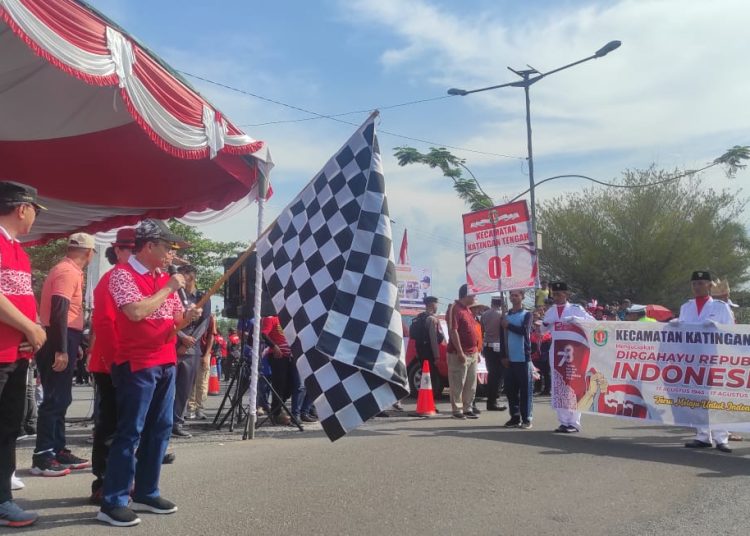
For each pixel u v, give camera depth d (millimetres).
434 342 11289
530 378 8531
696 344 7172
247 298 8109
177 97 5863
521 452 6609
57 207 8680
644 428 8445
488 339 10570
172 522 4125
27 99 6117
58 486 5020
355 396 4340
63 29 4574
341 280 4488
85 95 6121
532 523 4250
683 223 34156
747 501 4867
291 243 4977
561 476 5562
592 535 4043
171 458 5875
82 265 5676
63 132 6824
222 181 8039
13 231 3953
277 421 8617
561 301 8234
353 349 4348
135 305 3971
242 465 5809
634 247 34188
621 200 35594
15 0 4164
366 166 4891
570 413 8023
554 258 35969
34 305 4059
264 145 7086
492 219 10617
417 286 19375
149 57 5547
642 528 4191
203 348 9320
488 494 4922
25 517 3967
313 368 4500
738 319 36500
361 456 6281
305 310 4727
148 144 7184
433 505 4605
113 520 4004
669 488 5223
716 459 6434
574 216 35750
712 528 4207
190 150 6020
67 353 5527
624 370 7609
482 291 10656
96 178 7891
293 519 4234
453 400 9570
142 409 4102
